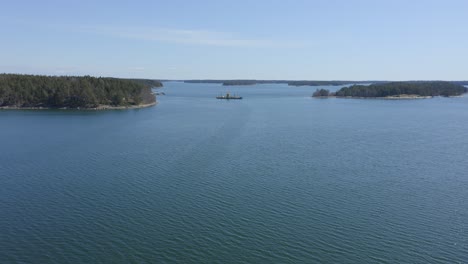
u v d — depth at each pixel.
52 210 45.88
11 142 81.88
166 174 59.38
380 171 62.59
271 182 56.41
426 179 58.50
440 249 38.16
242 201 49.19
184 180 56.72
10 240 38.97
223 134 93.44
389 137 93.44
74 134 92.56
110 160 67.19
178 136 90.25
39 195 50.41
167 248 38.03
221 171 61.31
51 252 37.03
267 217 44.72
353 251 37.78
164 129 100.94
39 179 56.62
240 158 69.44
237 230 41.66
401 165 66.38
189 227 42.19
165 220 43.69
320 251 37.78
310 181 57.09
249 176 59.03
